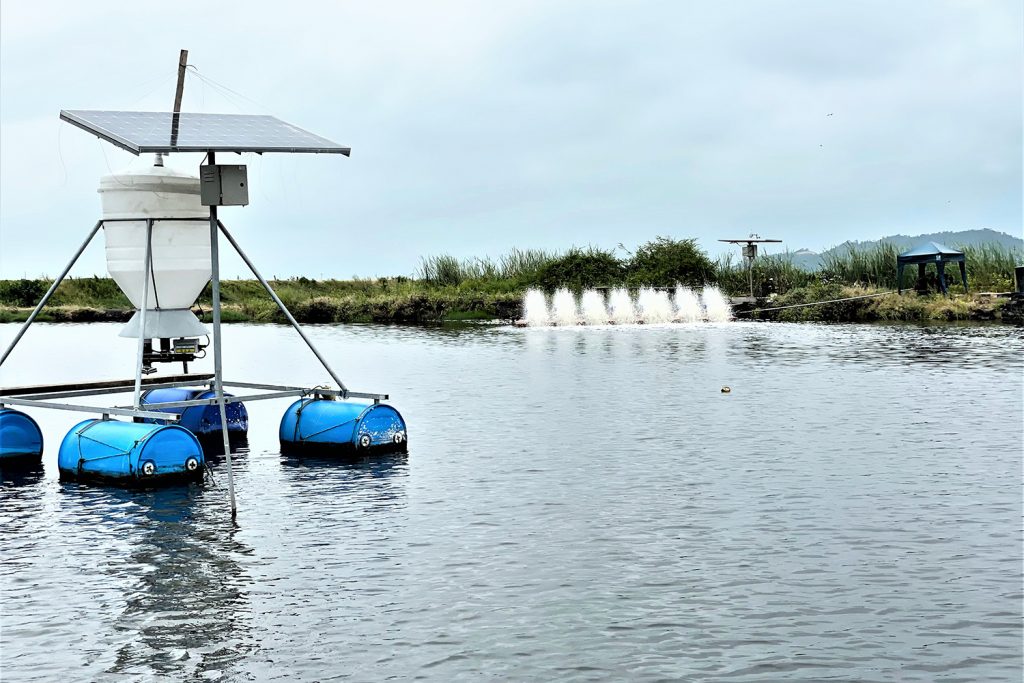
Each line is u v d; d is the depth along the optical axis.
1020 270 44.91
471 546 11.94
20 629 9.65
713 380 26.64
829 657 8.71
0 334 49.78
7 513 13.95
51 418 23.20
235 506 14.04
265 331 50.41
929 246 48.66
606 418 20.88
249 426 21.42
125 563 11.57
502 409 22.44
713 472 15.52
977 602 9.87
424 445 18.36
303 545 12.12
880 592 10.17
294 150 15.42
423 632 9.38
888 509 13.18
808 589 10.29
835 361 30.48
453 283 66.75
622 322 50.41
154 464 15.65
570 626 9.45
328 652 9.00
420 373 29.78
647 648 8.95
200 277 18.67
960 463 15.80
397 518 13.27
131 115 17.20
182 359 18.75
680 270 55.94
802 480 14.87
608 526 12.66
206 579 10.95
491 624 9.54
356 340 43.12
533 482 15.15
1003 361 29.41
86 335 48.81
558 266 57.97
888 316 47.75
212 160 15.77
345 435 17.84
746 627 9.36
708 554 11.45
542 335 43.84
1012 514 12.85
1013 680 8.26
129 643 9.29
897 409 21.11
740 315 51.94
